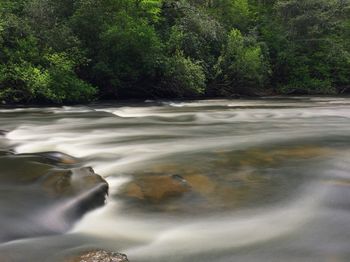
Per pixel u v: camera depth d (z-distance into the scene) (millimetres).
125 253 4406
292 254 4391
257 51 28859
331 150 8234
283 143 9172
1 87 19141
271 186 6199
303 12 34312
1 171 6461
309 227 5031
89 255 4160
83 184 5859
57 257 4133
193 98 26375
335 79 35500
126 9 25141
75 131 11867
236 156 7781
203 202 5688
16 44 20859
